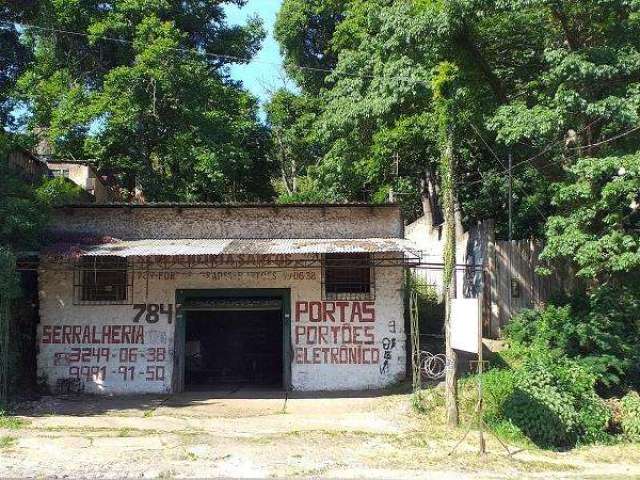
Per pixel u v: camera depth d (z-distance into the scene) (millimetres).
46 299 15812
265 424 12203
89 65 29625
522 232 24078
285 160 36438
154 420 12445
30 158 17812
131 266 15945
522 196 23766
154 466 9258
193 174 27359
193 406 14055
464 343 11492
